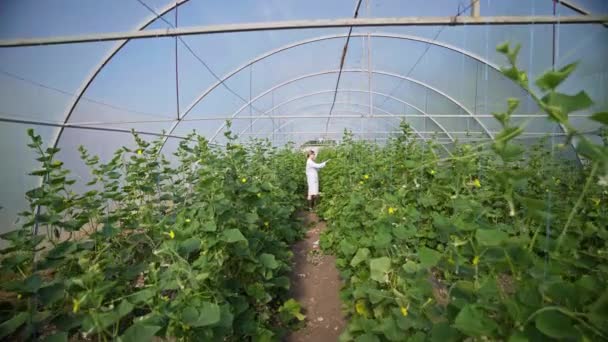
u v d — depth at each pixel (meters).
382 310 2.14
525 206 1.03
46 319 1.94
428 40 5.78
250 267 2.73
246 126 10.80
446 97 7.67
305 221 7.76
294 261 5.18
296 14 5.25
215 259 2.14
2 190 4.14
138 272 2.47
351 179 4.63
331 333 3.24
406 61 6.93
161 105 6.71
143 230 3.31
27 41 3.50
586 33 3.59
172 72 5.92
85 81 4.76
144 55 5.11
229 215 2.47
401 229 2.02
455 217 1.60
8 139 4.20
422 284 1.57
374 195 3.49
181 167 4.22
